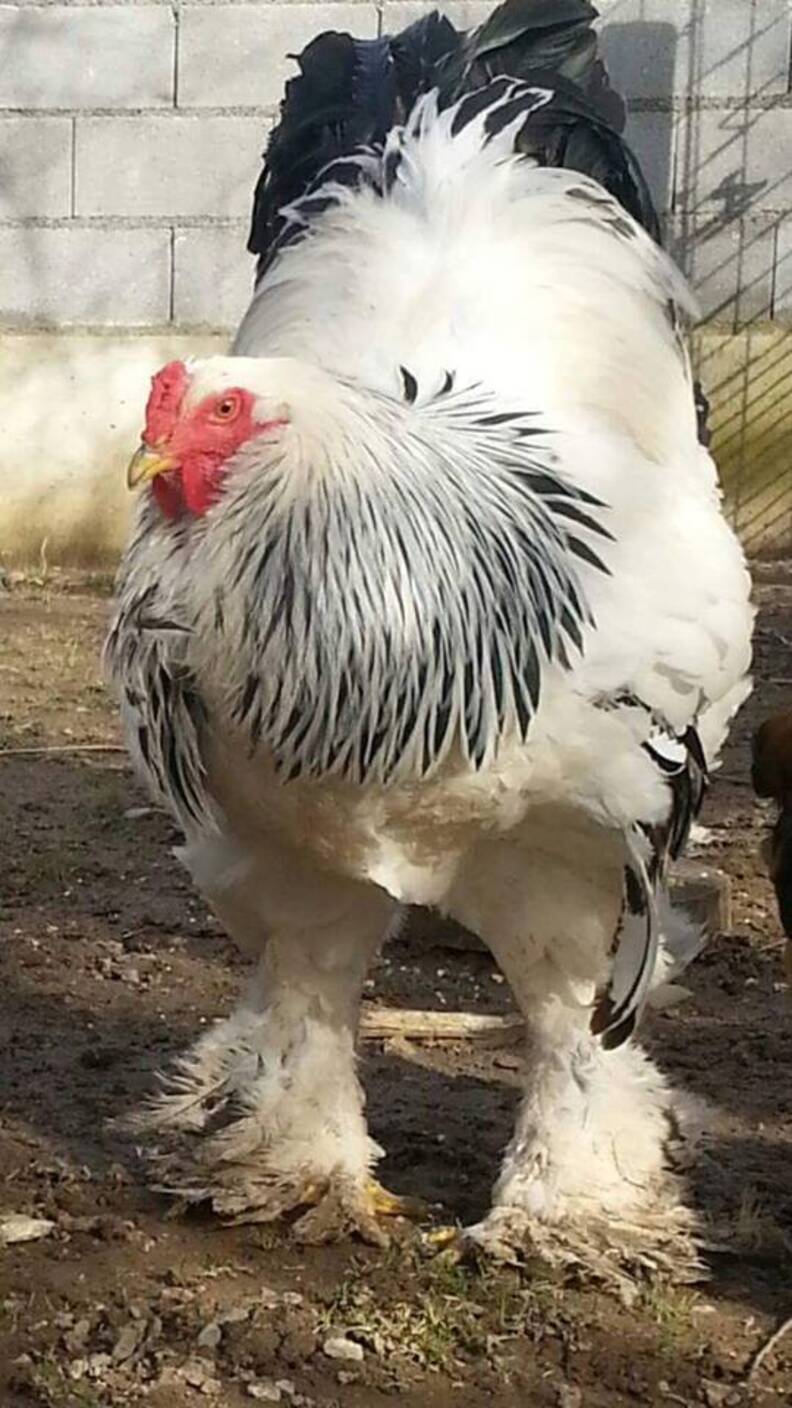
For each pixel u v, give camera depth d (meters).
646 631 2.10
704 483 2.48
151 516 2.01
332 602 1.95
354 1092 2.47
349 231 2.50
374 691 1.97
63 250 6.23
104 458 6.26
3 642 5.33
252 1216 2.41
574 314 2.44
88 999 3.10
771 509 6.33
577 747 2.07
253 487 1.94
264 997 2.45
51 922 3.41
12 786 4.13
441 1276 2.28
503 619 2.02
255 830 2.19
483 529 2.03
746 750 4.43
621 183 2.82
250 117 6.17
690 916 3.11
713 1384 2.10
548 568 2.05
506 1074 2.88
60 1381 2.07
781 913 2.62
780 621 5.61
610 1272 2.29
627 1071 2.42
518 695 2.03
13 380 6.19
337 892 2.29
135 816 3.94
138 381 6.21
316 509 1.95
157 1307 2.23
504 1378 2.11
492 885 2.22
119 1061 2.88
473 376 2.27
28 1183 2.51
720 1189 2.52
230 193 6.21
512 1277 2.31
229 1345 2.15
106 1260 2.33
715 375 6.27
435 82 2.80
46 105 6.14
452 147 2.60
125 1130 2.63
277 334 2.42
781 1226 2.43
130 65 6.14
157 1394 2.07
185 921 3.43
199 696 2.04
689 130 6.17
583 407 2.34
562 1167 2.35
